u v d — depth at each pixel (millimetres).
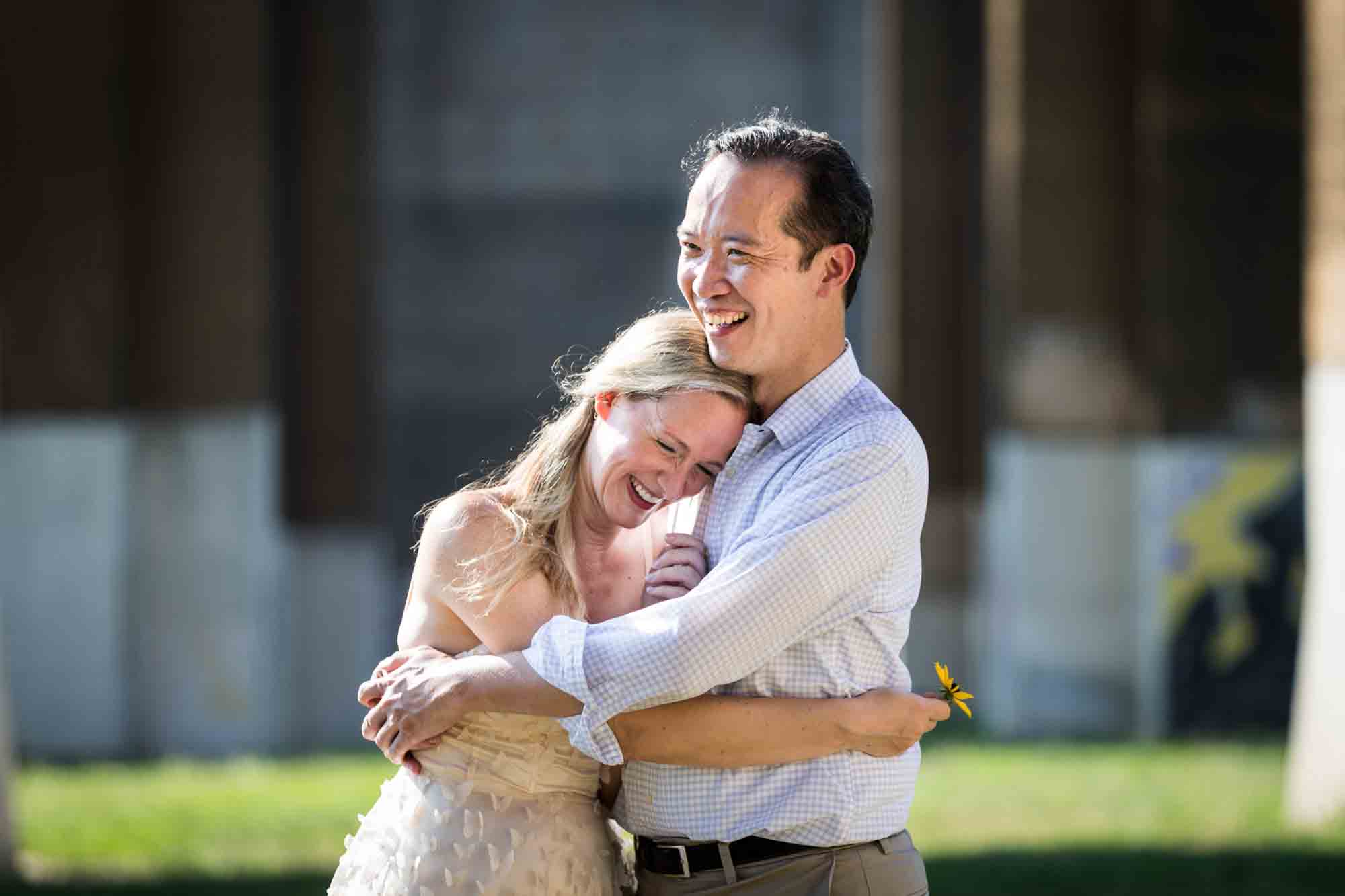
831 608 9688
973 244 47562
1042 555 43875
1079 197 43812
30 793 34000
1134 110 43688
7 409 42781
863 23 53344
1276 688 42875
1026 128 43750
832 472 9734
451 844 9930
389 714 9992
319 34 46594
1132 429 43812
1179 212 42562
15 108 42500
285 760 39781
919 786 32781
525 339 54156
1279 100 42469
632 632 9438
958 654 47562
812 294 10070
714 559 10219
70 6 42750
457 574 10125
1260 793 31875
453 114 53719
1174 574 42875
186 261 43719
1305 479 42688
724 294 10016
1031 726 43594
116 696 42969
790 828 9734
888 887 9898
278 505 46156
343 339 47125
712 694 9695
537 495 10328
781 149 10016
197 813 30656
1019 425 43969
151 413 43875
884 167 47625
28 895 23750
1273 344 42812
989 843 26688
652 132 54062
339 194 46906
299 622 46875
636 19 53938
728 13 53781
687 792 9898
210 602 43625
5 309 42719
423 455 53781
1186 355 42750
